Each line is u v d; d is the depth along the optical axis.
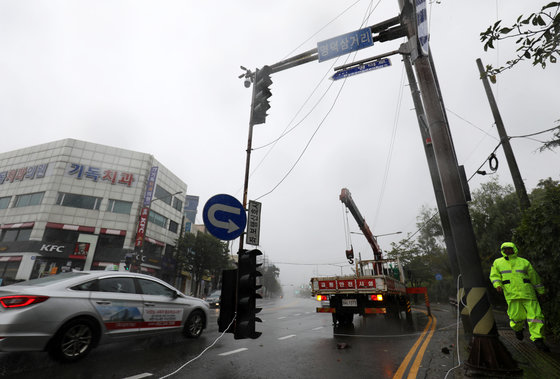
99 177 26.69
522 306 4.77
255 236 4.94
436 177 8.55
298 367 3.99
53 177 25.11
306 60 6.75
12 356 4.00
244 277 4.02
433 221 30.75
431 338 6.21
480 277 3.76
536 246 5.46
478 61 11.21
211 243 32.16
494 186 20.75
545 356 4.09
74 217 24.91
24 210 24.91
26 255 22.55
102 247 25.06
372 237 13.82
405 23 5.34
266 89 6.04
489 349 3.50
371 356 4.65
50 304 3.78
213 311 12.57
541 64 3.05
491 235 16.98
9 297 3.56
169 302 5.39
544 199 5.47
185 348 4.97
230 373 3.66
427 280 28.75
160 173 30.69
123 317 4.57
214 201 4.37
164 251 30.66
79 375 3.41
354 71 6.13
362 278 7.87
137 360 4.12
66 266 22.81
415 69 4.84
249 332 3.77
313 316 11.87
